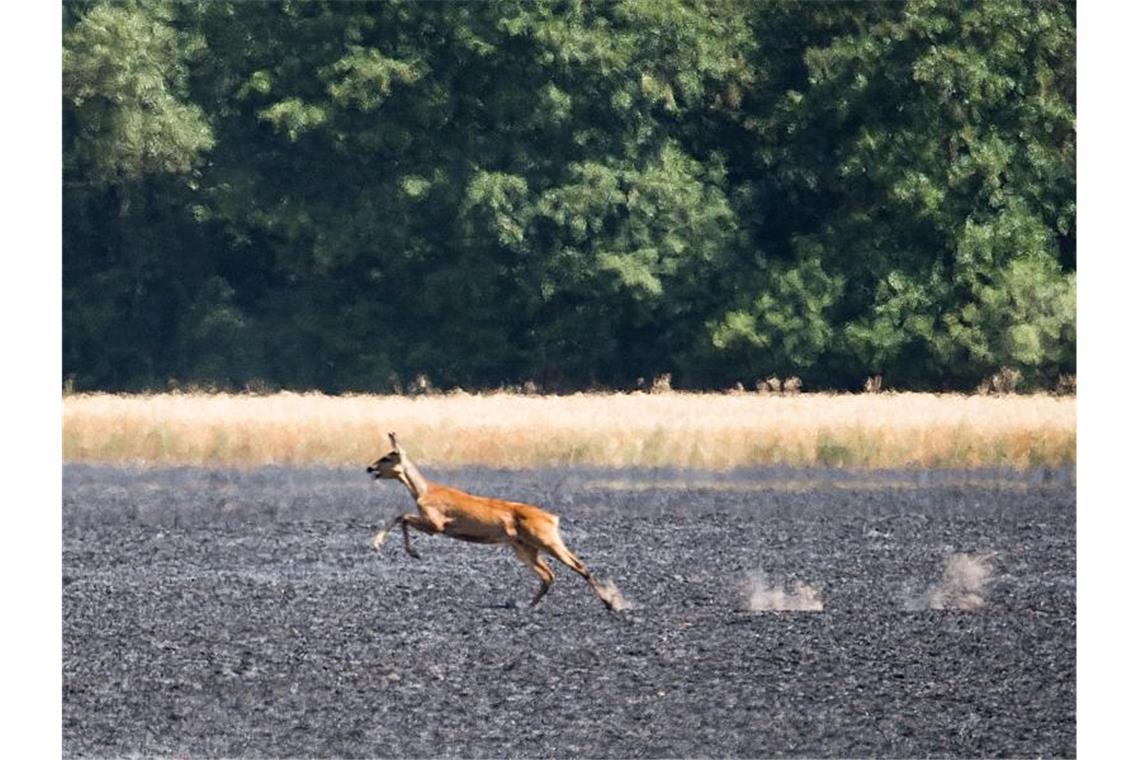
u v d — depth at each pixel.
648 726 25.98
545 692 27.41
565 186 88.50
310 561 37.12
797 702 27.31
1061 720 27.14
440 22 88.00
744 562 37.31
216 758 24.72
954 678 28.94
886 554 38.84
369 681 27.92
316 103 88.25
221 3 89.19
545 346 89.00
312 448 54.09
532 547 31.30
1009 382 87.94
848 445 53.81
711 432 54.88
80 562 36.59
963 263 89.25
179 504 44.56
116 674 28.33
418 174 88.19
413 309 89.38
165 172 89.25
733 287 90.06
